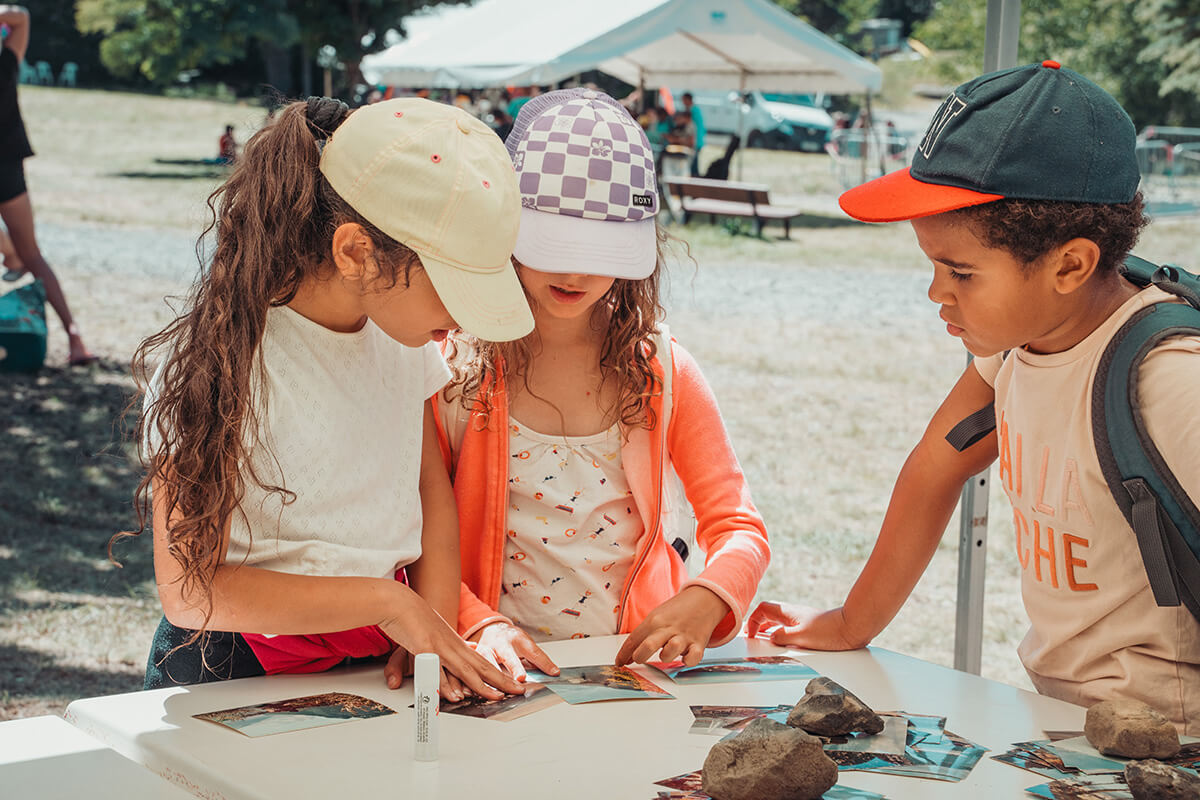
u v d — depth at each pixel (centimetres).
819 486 588
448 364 181
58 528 490
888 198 143
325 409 151
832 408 751
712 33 1326
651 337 181
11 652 362
